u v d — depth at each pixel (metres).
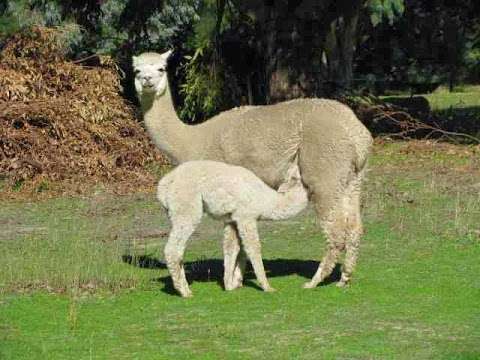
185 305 15.47
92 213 24.92
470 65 69.38
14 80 30.45
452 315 14.59
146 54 17.61
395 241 20.34
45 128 29.84
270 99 38.34
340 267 18.30
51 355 12.88
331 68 46.94
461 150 34.69
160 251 20.02
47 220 24.09
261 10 37.88
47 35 32.00
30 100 30.23
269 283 16.94
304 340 13.39
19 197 27.42
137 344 13.37
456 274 17.28
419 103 47.34
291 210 16.16
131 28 39.44
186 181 15.76
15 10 37.16
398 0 30.45
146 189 28.47
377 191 26.83
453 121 44.25
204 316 14.77
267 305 15.35
